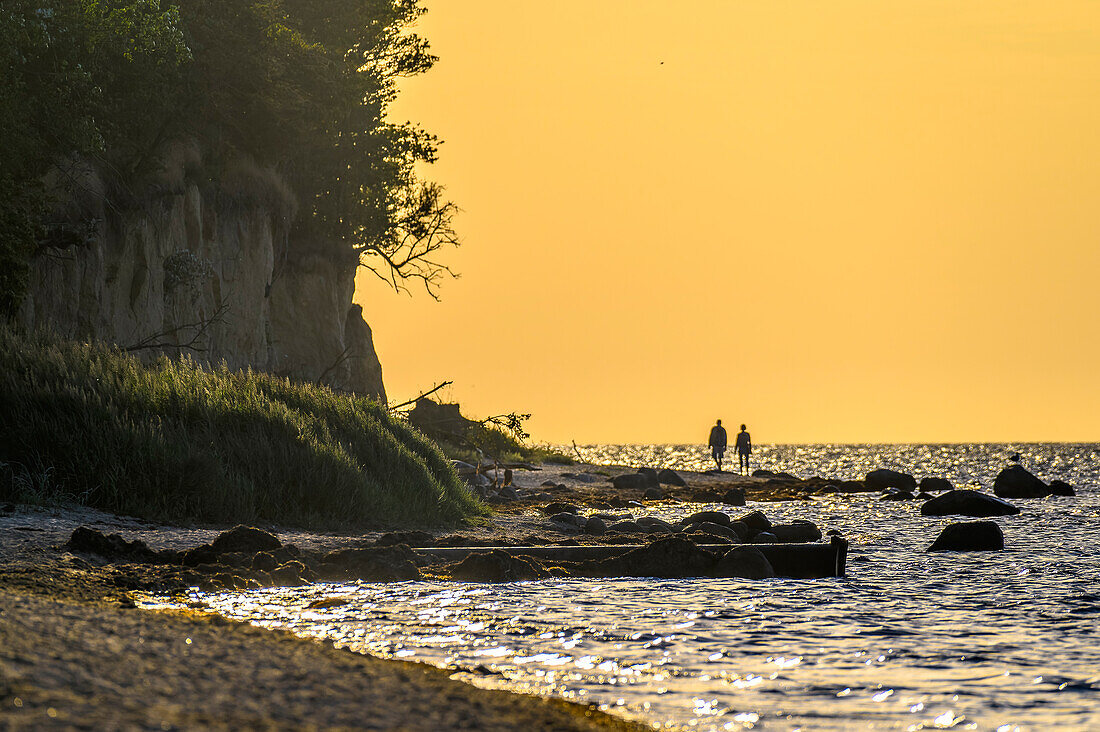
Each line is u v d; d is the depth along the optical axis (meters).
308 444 53.56
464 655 24.02
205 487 47.88
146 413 50.62
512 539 51.19
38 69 72.56
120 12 74.62
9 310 64.69
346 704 16.84
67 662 16.45
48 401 49.09
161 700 15.28
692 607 32.41
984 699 21.33
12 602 21.69
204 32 92.12
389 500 54.25
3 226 63.06
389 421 66.50
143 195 85.00
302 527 49.12
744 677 22.83
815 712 20.05
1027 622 30.83
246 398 55.72
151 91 82.88
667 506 92.38
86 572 32.38
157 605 28.69
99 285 79.31
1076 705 20.91
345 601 31.48
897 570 45.00
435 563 40.41
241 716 15.09
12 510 42.66
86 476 46.69
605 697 20.53
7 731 12.65
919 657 25.44
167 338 87.81
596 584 37.50
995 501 81.94
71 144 72.88
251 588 33.62
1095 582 40.72
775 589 37.28
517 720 17.59
